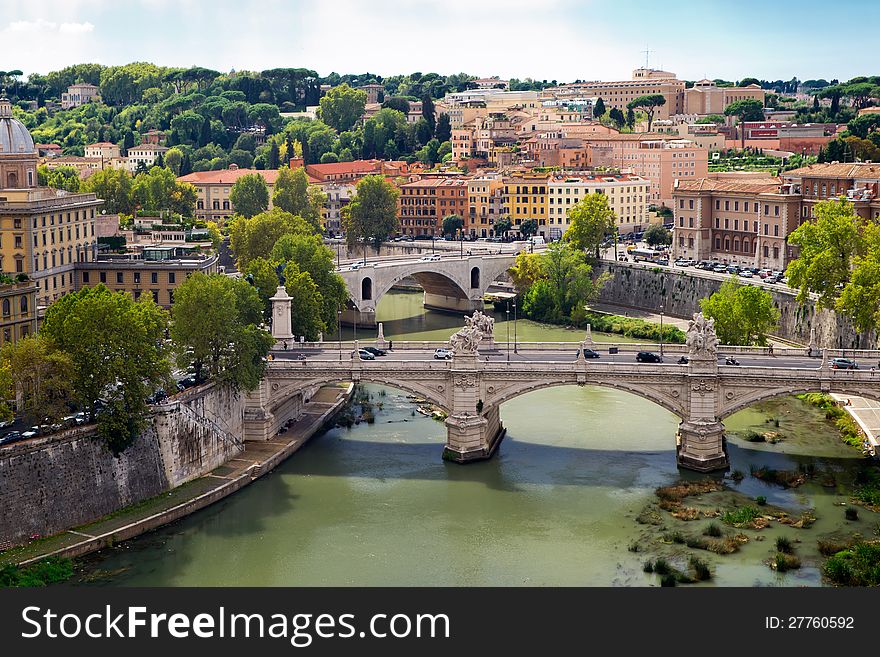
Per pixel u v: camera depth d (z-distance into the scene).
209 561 159.62
